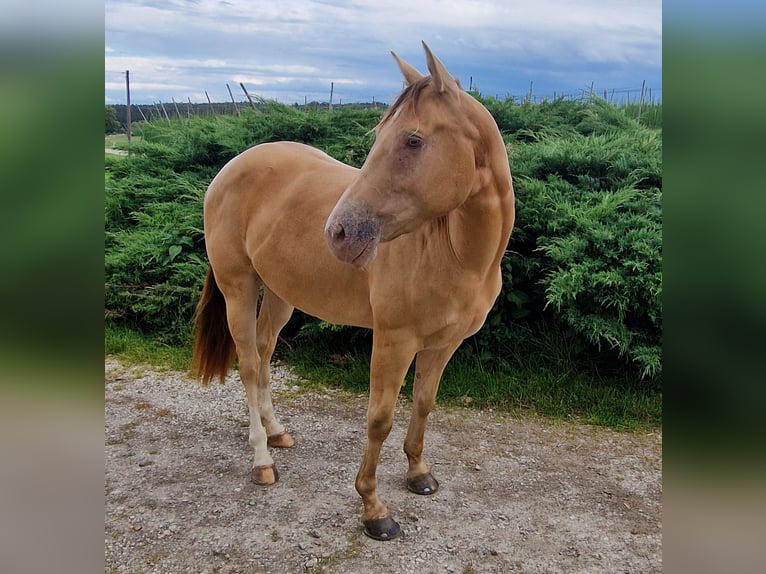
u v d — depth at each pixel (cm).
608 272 339
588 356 377
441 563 213
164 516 237
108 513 238
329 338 420
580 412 345
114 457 286
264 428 296
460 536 228
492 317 383
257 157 258
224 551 217
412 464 258
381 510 228
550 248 358
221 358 295
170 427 320
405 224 173
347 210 169
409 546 222
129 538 223
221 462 283
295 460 286
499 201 187
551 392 361
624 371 369
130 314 483
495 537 228
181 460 284
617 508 251
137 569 207
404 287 197
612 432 323
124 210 522
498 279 214
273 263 240
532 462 289
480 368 381
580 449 304
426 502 250
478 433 319
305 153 262
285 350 440
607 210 361
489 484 267
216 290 287
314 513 241
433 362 236
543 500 255
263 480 261
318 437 311
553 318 388
